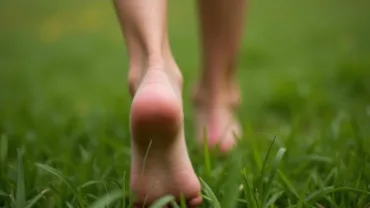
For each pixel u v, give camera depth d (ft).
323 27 12.02
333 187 3.04
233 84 4.89
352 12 13.98
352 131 3.96
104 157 3.79
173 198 2.73
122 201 2.97
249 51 9.66
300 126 5.21
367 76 6.77
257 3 17.56
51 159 3.63
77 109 6.41
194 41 11.82
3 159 3.53
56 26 15.34
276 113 6.08
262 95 6.81
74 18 16.39
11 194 3.03
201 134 4.66
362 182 3.16
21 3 19.92
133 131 2.65
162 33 3.06
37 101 6.75
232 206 2.63
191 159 3.77
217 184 3.19
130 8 3.05
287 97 6.22
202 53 4.71
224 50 4.63
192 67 9.08
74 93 7.61
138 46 3.03
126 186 3.09
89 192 3.33
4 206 3.11
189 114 5.96
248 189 2.88
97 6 18.04
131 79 2.98
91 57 10.89
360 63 7.18
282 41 10.94
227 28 4.55
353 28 11.58
